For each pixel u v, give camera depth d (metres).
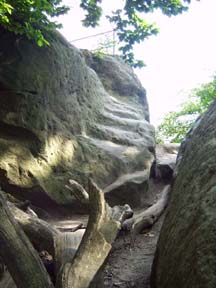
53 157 7.27
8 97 6.88
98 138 8.39
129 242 5.67
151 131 9.29
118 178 7.79
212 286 2.40
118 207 4.37
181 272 2.86
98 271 3.28
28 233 4.53
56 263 3.87
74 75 8.38
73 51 8.49
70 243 4.17
